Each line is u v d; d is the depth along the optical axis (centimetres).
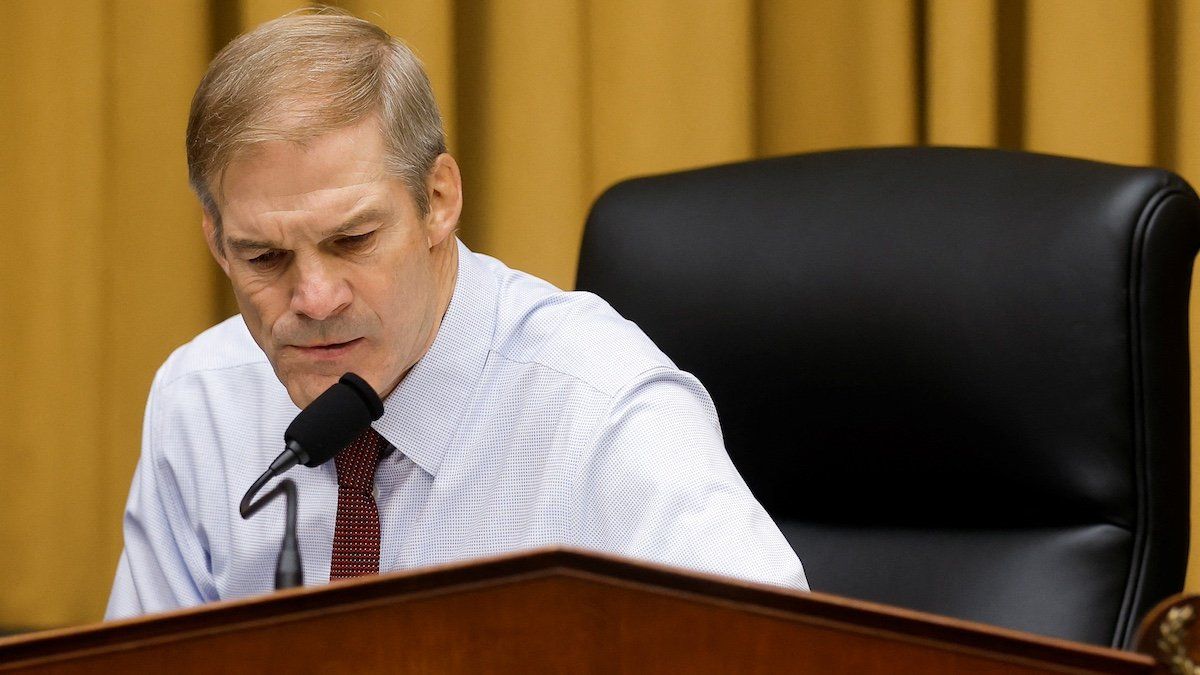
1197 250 450
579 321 487
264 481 337
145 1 775
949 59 723
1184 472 445
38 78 782
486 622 249
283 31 412
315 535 496
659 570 249
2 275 788
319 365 418
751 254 510
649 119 767
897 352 475
